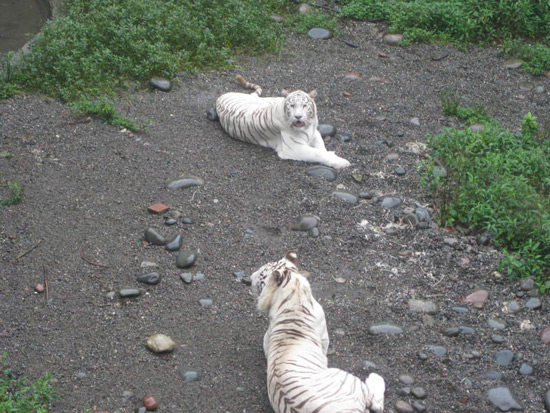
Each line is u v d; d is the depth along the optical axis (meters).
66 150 6.98
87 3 9.54
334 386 3.87
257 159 7.08
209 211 6.22
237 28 9.41
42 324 4.97
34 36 9.12
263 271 4.50
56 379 4.53
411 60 9.43
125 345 4.83
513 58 9.50
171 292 5.31
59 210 6.13
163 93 8.21
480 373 4.66
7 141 7.04
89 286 5.33
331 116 7.95
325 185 6.62
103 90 8.07
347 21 10.33
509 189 6.07
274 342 4.21
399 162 7.04
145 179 6.62
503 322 5.09
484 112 8.05
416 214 6.17
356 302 5.28
